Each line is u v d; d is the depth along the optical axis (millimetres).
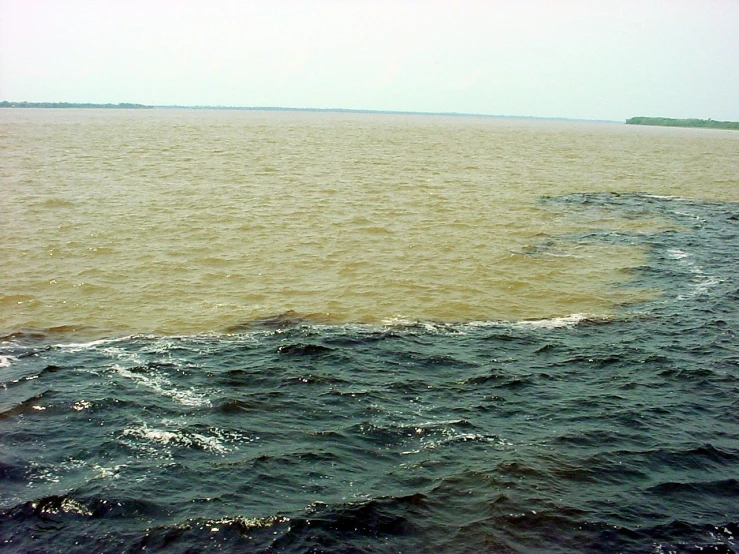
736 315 24609
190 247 32656
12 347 20672
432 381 18797
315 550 12055
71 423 16156
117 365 19422
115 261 30094
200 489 13695
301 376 18828
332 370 19281
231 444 15383
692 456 15312
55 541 12164
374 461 14828
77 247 31984
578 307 25484
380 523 12750
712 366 20156
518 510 13188
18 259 29844
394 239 35344
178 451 15055
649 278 29312
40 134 107875
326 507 13164
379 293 26656
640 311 25016
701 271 30531
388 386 18406
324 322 23297
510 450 15344
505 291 27328
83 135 107938
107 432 15781
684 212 45344
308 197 46781
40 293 25734
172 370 19109
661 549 12336
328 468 14492
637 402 17859
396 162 73250
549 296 26766
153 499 13344
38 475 14070
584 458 15094
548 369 19766
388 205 44656
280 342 21234
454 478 14180
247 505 13203
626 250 34219
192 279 27969
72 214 38844
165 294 26031
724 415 17312
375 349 20906
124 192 46562
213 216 39438
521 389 18438
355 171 62812
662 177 67312
